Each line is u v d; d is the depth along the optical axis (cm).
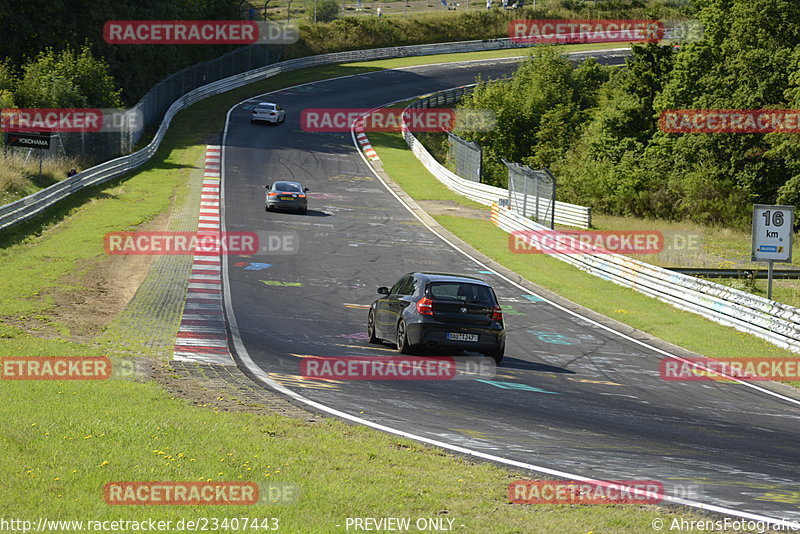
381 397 4141
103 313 6381
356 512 2242
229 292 7925
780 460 3325
